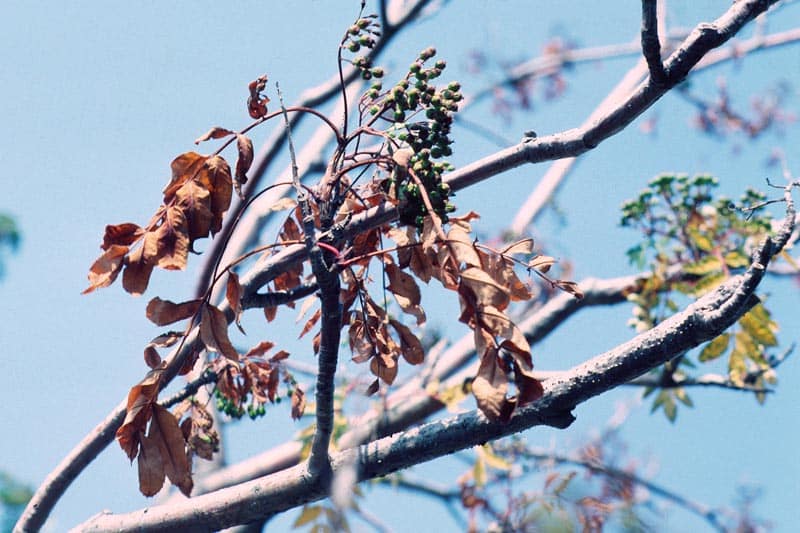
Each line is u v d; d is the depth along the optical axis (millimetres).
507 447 9883
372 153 4988
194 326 5039
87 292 4789
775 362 8609
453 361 9688
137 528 5461
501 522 9375
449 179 5621
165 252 4824
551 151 5430
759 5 4992
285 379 6227
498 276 4961
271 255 6043
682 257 9180
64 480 6453
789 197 4703
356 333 5082
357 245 5176
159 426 4824
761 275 4613
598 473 9859
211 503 5371
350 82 9938
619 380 4820
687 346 4770
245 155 4883
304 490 5188
